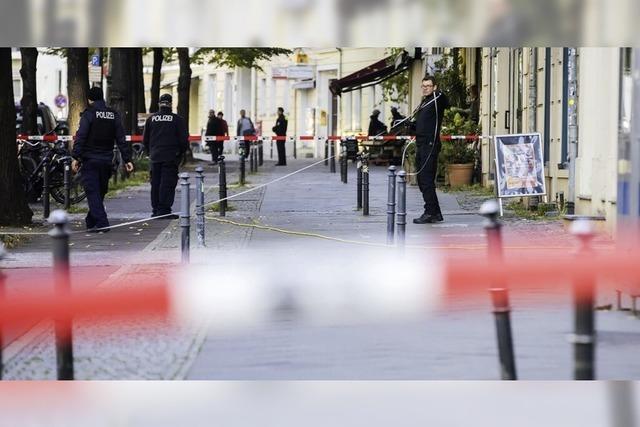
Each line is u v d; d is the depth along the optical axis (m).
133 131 88.31
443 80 78.38
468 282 15.49
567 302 25.19
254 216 48.16
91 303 14.76
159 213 47.50
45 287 27.19
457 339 21.30
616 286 23.36
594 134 40.66
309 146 132.12
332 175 83.06
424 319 23.25
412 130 48.62
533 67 51.97
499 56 61.88
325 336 21.67
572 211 42.88
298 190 64.88
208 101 159.75
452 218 46.25
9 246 37.31
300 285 27.72
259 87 145.62
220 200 48.50
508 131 60.00
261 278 29.03
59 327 16.41
